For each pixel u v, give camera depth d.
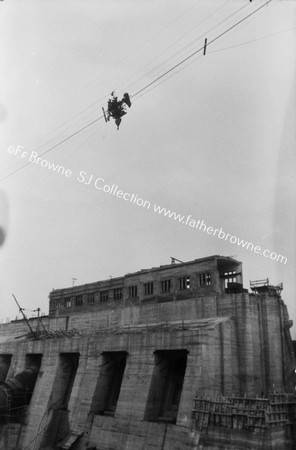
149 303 60.62
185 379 44.88
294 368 48.00
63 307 77.19
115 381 56.84
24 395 64.75
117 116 34.97
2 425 61.22
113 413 52.84
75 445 52.41
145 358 50.44
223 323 47.97
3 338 86.75
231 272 56.78
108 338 56.31
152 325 57.66
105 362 56.50
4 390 63.53
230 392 45.62
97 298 70.81
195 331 46.25
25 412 62.97
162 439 43.31
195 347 45.59
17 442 60.69
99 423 51.25
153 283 61.72
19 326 86.69
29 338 76.69
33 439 58.88
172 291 58.75
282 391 44.16
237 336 48.88
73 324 72.50
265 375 47.72
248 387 46.59
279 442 36.50
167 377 50.50
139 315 61.22
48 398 60.94
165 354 50.59
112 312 65.88
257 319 49.88
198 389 43.28
